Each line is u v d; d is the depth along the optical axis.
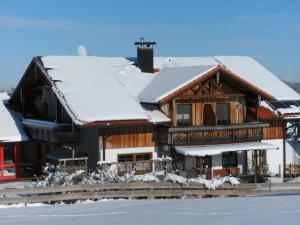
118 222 14.05
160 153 27.05
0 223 14.83
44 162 29.98
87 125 24.66
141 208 17.27
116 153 26.14
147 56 31.47
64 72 29.41
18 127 31.14
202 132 26.80
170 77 28.73
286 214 14.09
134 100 27.44
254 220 13.19
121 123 25.27
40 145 30.84
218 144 27.27
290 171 29.86
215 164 27.78
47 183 22.02
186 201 19.31
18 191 19.66
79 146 27.78
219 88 27.81
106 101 26.78
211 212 15.27
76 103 26.19
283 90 32.56
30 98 32.94
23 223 14.62
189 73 27.66
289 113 30.08
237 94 28.22
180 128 26.17
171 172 24.25
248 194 21.83
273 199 18.72
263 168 28.94
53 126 26.91
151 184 21.31
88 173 25.00
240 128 27.72
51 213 16.86
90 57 32.78
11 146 30.62
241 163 28.61
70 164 25.50
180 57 36.25
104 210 17.14
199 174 25.67
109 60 32.88
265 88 32.28
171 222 13.59
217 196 21.77
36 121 29.55
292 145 32.53
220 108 28.09
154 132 27.00
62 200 20.16
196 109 27.36
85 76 29.39
